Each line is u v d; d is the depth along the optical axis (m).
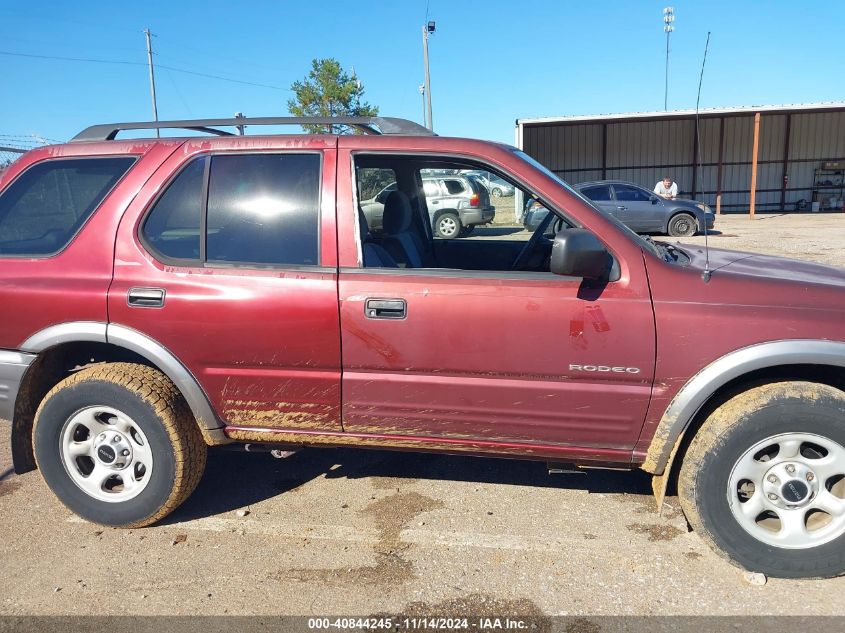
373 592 2.79
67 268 3.16
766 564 2.79
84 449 3.28
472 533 3.24
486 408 2.93
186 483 3.23
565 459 2.99
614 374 2.79
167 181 3.13
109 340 3.10
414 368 2.93
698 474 2.78
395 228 3.41
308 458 4.17
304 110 31.58
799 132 26.14
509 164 2.99
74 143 3.35
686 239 16.09
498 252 3.54
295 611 2.68
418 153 3.03
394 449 3.15
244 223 3.07
